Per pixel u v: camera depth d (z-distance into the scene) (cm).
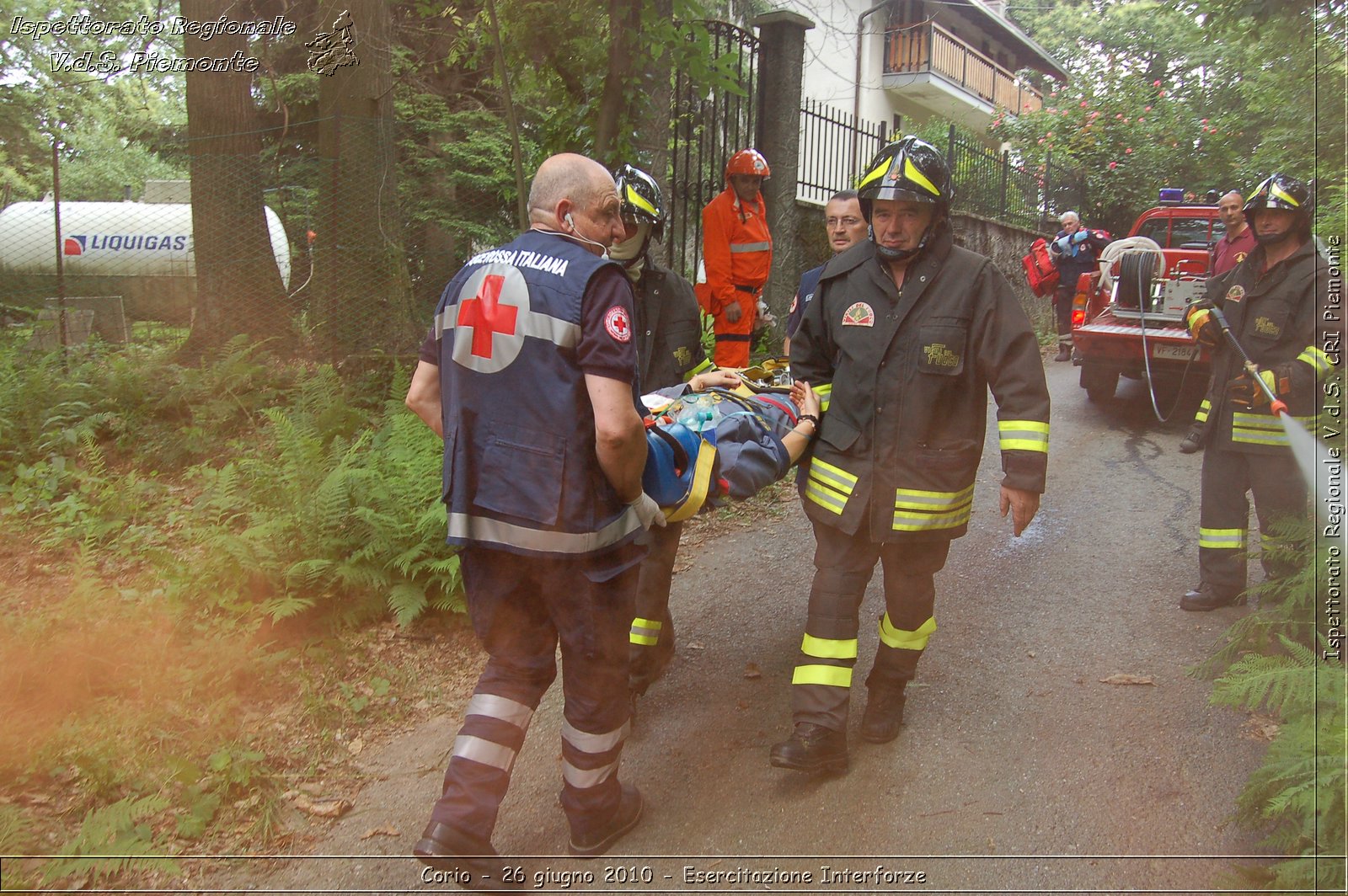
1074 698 371
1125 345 853
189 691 355
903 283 313
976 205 1423
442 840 250
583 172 265
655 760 338
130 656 370
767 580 509
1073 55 1471
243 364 709
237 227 819
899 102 2230
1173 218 1031
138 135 1456
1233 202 777
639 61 696
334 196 793
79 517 530
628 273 371
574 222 266
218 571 416
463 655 420
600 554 262
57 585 456
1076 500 627
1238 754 328
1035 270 1225
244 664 371
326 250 792
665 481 292
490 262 260
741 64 959
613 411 244
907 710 365
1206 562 448
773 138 998
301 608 400
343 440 545
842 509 314
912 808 305
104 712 338
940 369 306
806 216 1062
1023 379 305
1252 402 421
